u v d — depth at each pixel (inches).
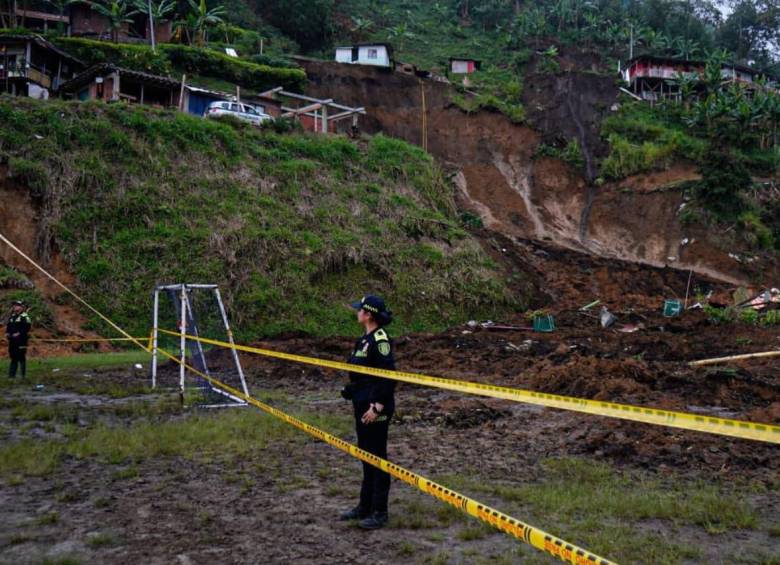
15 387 554.6
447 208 1596.9
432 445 354.9
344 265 1250.0
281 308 1122.0
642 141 2177.7
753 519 223.9
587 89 2481.5
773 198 1900.8
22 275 994.1
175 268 1096.2
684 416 111.3
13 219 1071.0
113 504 236.4
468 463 314.2
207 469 290.4
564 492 257.0
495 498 251.1
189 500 242.5
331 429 384.2
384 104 2255.2
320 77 2274.9
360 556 186.7
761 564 185.5
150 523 215.9
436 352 831.1
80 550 191.2
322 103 1649.9
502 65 3147.1
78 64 1803.6
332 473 283.7
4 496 246.5
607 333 1040.2
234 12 2982.3
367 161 1555.1
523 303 1364.4
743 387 528.4
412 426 410.6
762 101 2401.6
